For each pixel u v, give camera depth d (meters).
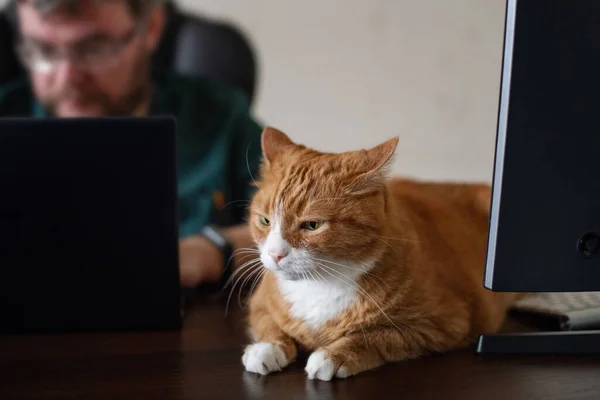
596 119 0.81
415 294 0.98
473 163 2.50
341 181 0.98
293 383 0.85
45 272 1.05
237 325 1.12
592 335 0.97
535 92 0.80
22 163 1.01
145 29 2.13
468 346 1.02
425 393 0.81
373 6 2.32
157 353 0.98
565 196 0.83
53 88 2.13
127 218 1.04
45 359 0.96
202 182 2.10
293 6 2.25
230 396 0.81
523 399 0.79
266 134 1.16
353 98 2.38
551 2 0.78
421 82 2.41
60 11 2.06
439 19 2.37
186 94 2.16
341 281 0.98
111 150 1.03
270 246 0.98
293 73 2.30
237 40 2.21
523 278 0.84
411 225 1.08
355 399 0.79
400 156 2.47
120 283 1.07
